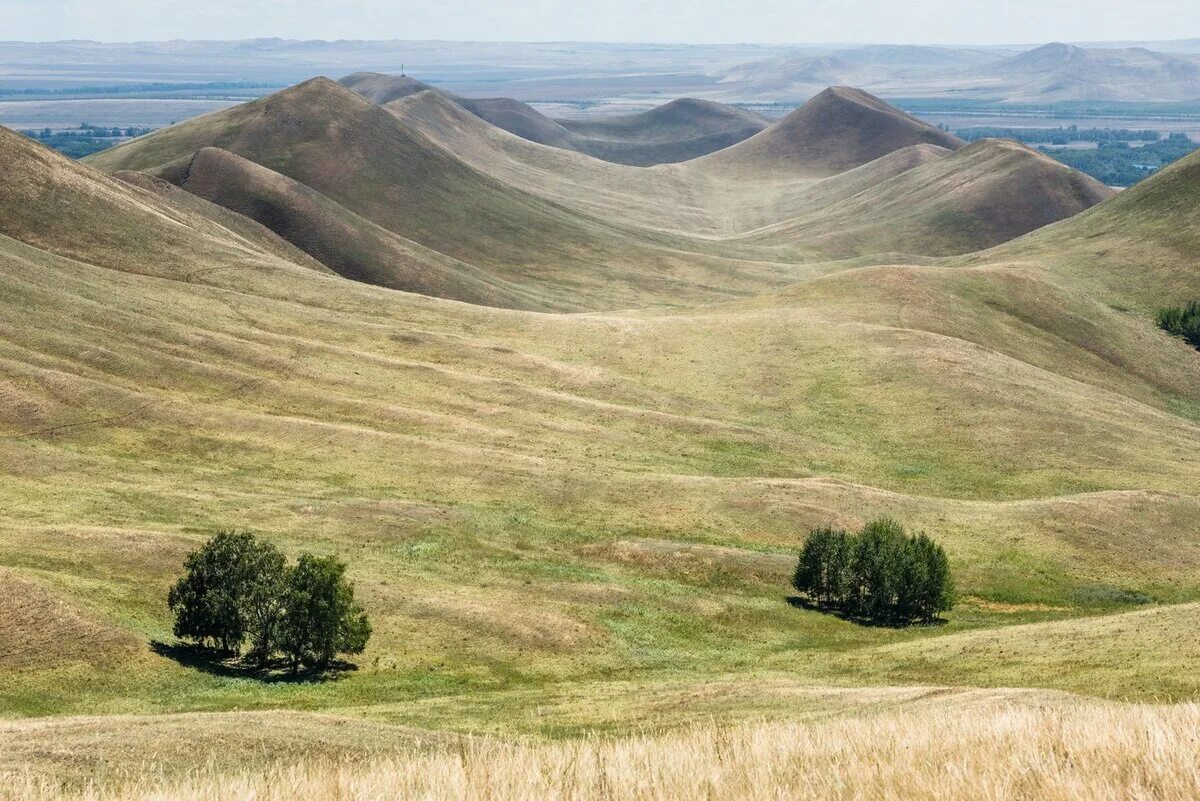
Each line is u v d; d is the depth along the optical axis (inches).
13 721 1923.0
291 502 4709.6
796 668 3348.9
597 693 2945.4
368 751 1729.8
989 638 3344.0
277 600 3179.1
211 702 2839.6
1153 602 4288.9
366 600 3668.8
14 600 3078.2
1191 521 4948.3
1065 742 744.3
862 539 4220.0
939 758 719.7
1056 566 4559.5
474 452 5497.1
